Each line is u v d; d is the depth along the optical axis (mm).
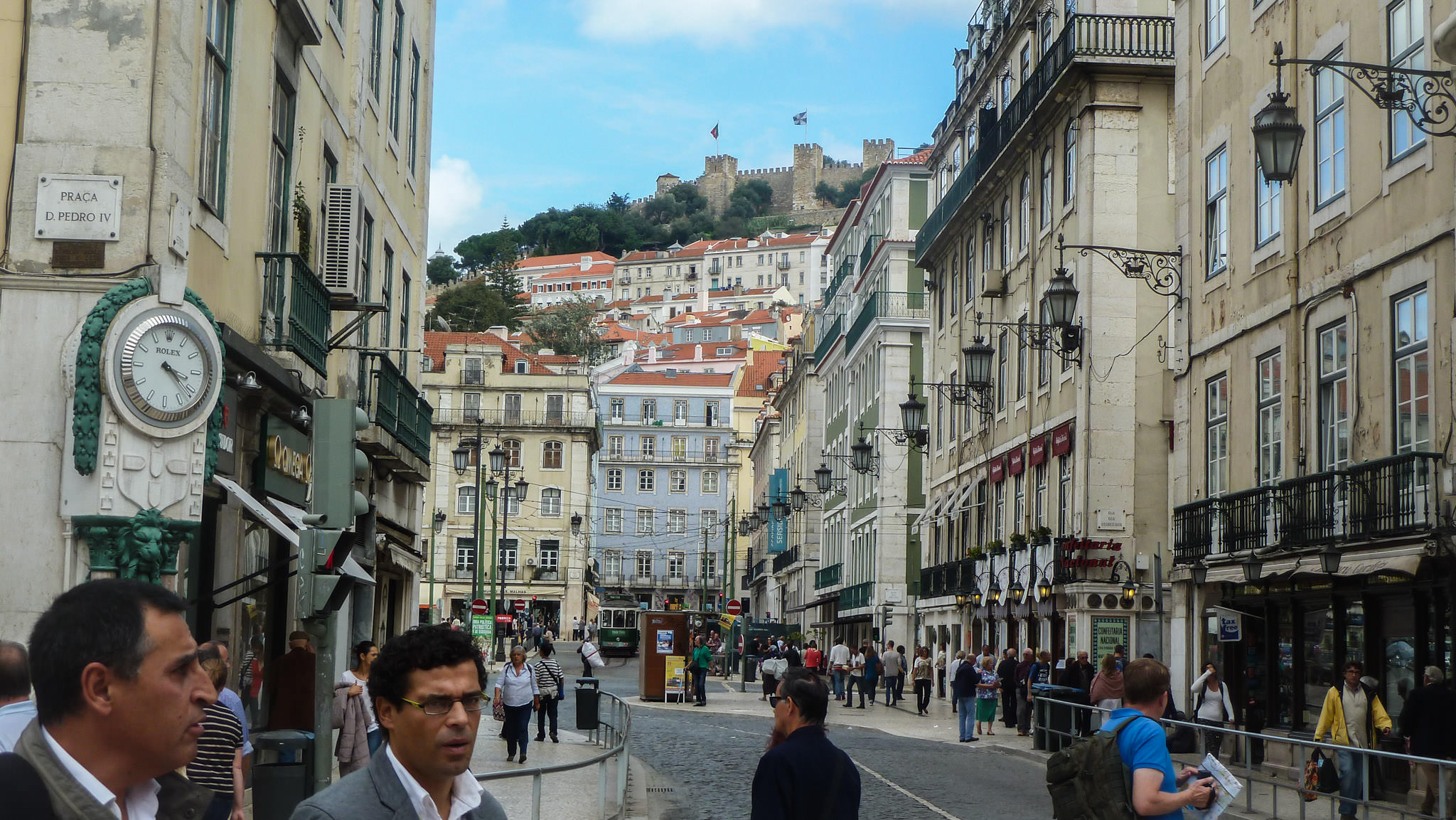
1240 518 20922
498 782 9117
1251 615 21516
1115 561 27844
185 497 12008
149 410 11672
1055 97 30109
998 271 35188
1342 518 17891
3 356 11422
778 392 84062
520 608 88938
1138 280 28438
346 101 20469
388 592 26828
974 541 38000
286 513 15633
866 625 54031
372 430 21562
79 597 2719
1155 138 28703
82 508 11352
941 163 45688
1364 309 18375
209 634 14039
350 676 11891
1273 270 20922
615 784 13727
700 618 75938
